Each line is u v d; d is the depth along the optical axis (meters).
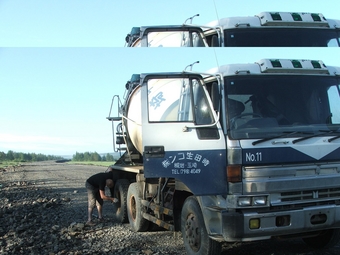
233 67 5.73
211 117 5.67
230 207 5.31
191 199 6.02
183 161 5.57
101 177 9.71
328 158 5.58
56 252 6.90
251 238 5.25
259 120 5.54
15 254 6.82
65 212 11.47
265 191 5.29
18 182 24.42
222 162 5.44
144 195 8.09
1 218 10.67
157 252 6.64
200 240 5.75
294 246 6.83
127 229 8.83
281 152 5.38
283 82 5.82
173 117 6.23
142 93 5.85
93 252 6.75
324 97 5.93
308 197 5.50
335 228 6.08
